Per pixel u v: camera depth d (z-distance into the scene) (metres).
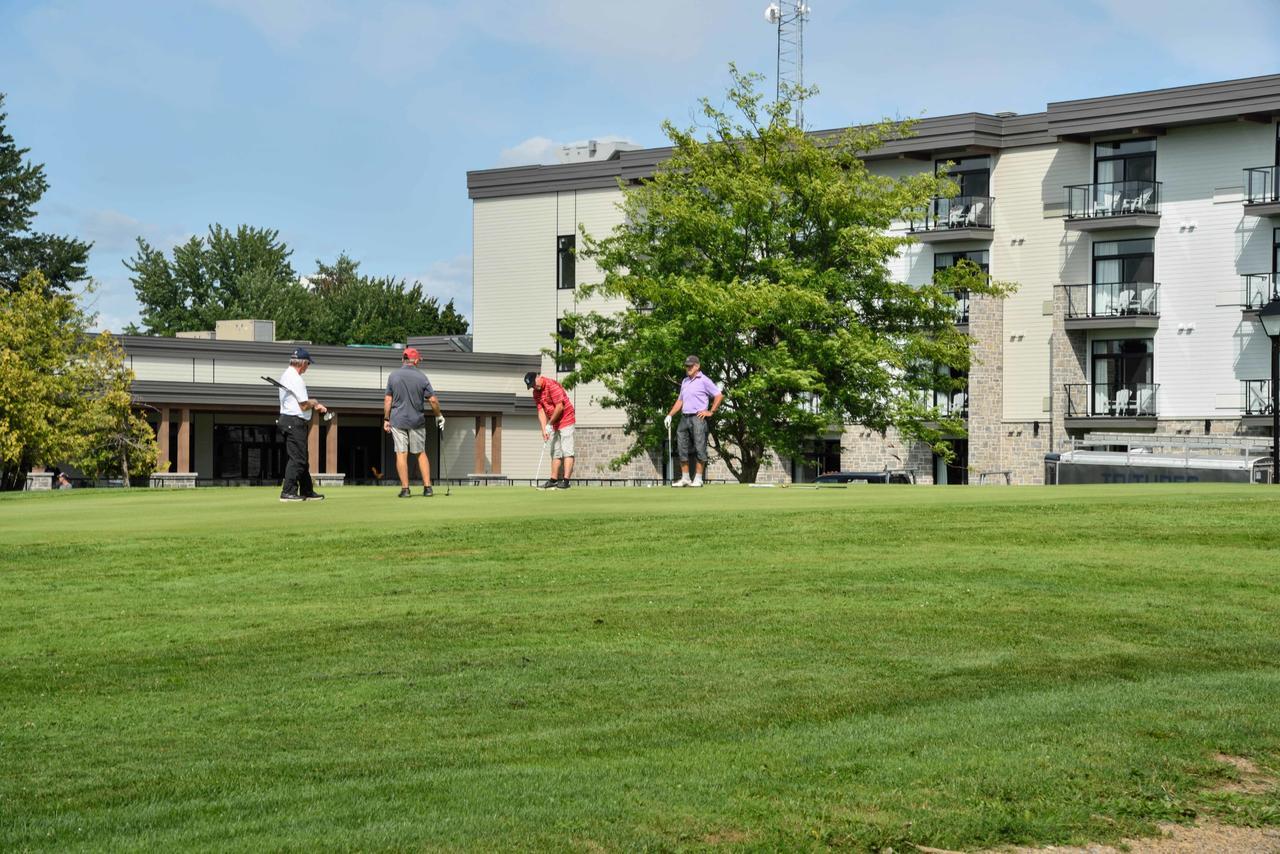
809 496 17.89
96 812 5.64
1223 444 36.81
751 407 37.41
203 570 12.45
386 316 105.81
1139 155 48.25
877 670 8.35
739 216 37.59
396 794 5.78
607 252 40.47
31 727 7.32
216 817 5.52
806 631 9.49
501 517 15.29
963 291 50.66
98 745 6.90
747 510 15.74
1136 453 36.66
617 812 5.49
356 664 8.73
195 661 8.92
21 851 5.11
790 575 11.59
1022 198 50.19
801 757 6.32
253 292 103.12
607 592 11.05
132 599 11.20
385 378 54.81
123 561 12.91
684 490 19.86
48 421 43.25
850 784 5.91
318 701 7.79
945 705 7.44
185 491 23.94
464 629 9.73
